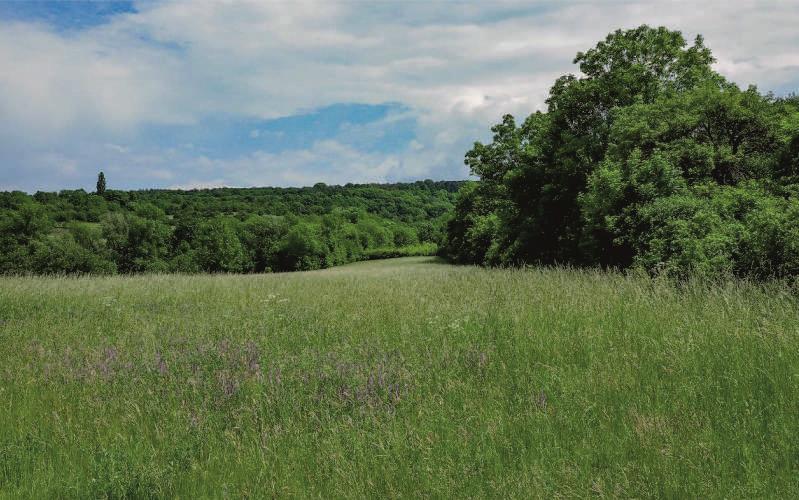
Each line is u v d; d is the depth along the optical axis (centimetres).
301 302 1125
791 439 383
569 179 2828
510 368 583
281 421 475
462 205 6353
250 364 639
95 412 507
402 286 1336
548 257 3053
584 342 646
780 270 1014
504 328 735
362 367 595
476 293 1112
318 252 10125
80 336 846
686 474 346
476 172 4744
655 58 2678
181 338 793
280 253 10050
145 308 1127
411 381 557
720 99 1727
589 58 2864
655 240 1400
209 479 381
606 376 523
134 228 7344
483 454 386
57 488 370
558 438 412
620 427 423
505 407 477
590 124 2850
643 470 354
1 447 424
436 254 10650
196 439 434
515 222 3453
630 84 2636
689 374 520
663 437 397
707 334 625
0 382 604
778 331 602
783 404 435
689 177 1742
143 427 465
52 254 6206
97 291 1365
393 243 13838
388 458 392
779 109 1736
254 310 1041
